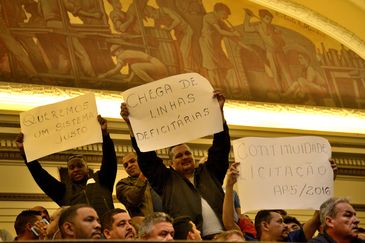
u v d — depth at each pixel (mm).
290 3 16391
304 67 16219
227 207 9367
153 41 14945
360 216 15438
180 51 15125
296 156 9609
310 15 16516
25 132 10188
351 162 15711
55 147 10070
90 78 14078
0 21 13789
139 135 9703
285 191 9492
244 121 15234
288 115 15633
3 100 13328
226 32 15766
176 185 9695
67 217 7914
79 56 14148
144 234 8156
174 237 8859
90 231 7863
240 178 9453
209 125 9750
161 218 8188
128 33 14781
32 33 13945
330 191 9594
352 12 16922
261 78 15703
